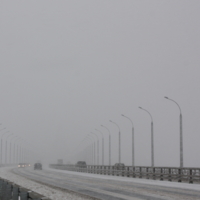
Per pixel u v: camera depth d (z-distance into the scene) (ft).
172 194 94.63
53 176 211.41
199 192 100.32
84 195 92.38
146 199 83.20
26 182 149.59
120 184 136.36
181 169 146.72
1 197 67.87
